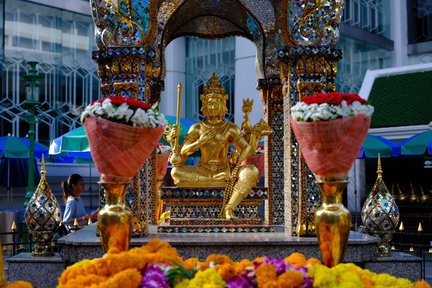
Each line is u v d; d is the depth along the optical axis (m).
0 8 19.30
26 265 6.63
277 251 6.53
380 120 18.84
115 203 5.30
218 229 7.36
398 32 25.70
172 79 22.58
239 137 7.73
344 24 24.03
